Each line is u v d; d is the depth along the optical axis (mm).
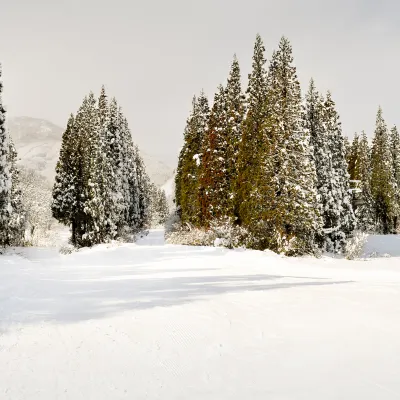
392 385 3707
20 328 5734
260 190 26656
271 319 6047
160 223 127812
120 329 5680
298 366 4234
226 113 35656
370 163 56156
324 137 33844
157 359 4562
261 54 32750
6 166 26297
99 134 40219
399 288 8734
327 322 5773
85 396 3654
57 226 94375
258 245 27594
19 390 3771
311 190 25938
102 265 17688
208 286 9406
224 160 34594
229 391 3713
